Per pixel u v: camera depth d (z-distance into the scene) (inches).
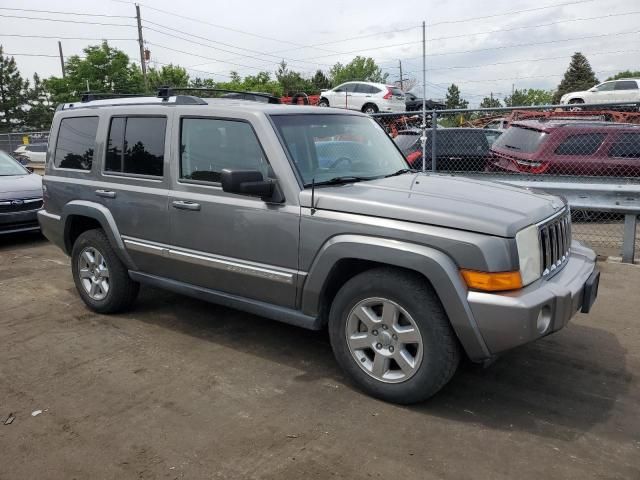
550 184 292.0
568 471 112.9
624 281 242.4
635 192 266.7
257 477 111.5
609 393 145.8
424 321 129.3
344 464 115.3
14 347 178.4
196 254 170.7
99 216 196.2
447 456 118.0
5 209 323.3
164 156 177.3
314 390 147.5
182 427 130.1
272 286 155.1
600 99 816.9
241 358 168.2
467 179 170.2
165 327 194.2
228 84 2100.1
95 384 152.4
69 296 231.3
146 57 1822.1
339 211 140.7
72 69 1863.9
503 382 151.7
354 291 139.0
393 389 136.8
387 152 187.2
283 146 152.7
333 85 2691.9
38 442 125.1
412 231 129.8
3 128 3142.2
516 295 122.8
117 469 115.0
